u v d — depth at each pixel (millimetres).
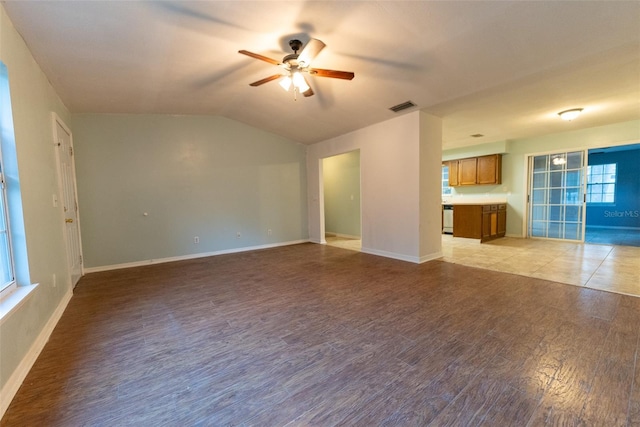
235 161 5520
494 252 4934
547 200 6102
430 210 4398
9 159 1942
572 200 5746
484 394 1485
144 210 4680
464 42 2541
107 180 4395
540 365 1722
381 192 4781
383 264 4270
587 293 2895
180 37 2584
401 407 1413
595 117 4562
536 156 6188
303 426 1311
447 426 1286
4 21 1938
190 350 2002
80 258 4031
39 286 2146
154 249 4777
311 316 2520
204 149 5188
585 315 2391
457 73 3014
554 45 2443
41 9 2029
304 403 1459
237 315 2580
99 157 4328
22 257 1977
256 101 4375
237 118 5328
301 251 5469
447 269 3898
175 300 2986
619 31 2223
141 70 3172
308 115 4742
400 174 4441
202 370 1765
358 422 1325
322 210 6344
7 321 1580
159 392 1568
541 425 1273
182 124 4973
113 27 2365
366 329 2248
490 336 2084
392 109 4102
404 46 2686
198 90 3879
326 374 1696
